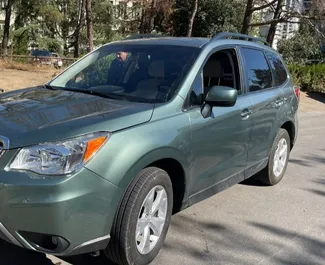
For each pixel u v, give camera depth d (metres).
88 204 2.96
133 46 4.74
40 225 2.88
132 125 3.33
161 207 3.63
